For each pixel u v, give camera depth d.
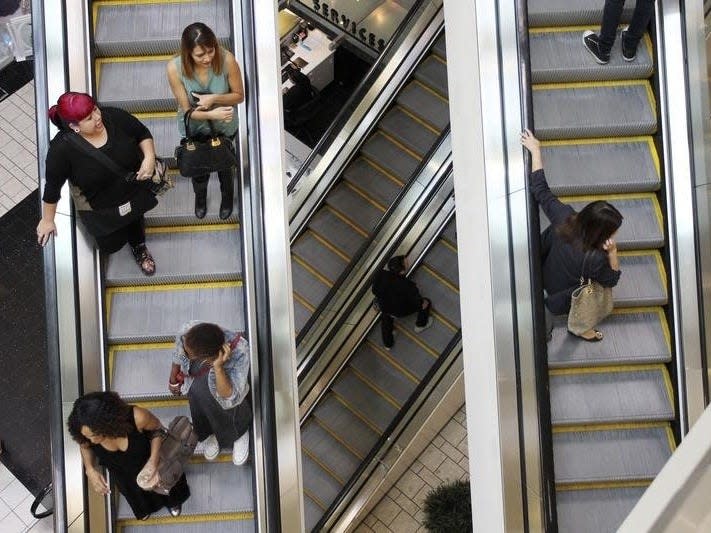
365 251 9.74
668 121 6.22
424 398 9.51
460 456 10.35
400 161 10.85
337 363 9.99
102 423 4.68
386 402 10.11
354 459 10.12
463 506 9.54
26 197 11.20
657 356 6.18
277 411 6.07
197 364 5.32
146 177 5.28
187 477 6.22
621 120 6.52
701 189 6.00
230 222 6.50
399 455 9.62
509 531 5.80
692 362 5.89
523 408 5.82
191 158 5.67
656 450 6.15
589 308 5.58
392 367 10.16
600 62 6.57
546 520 5.64
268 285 6.16
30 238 10.98
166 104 6.54
